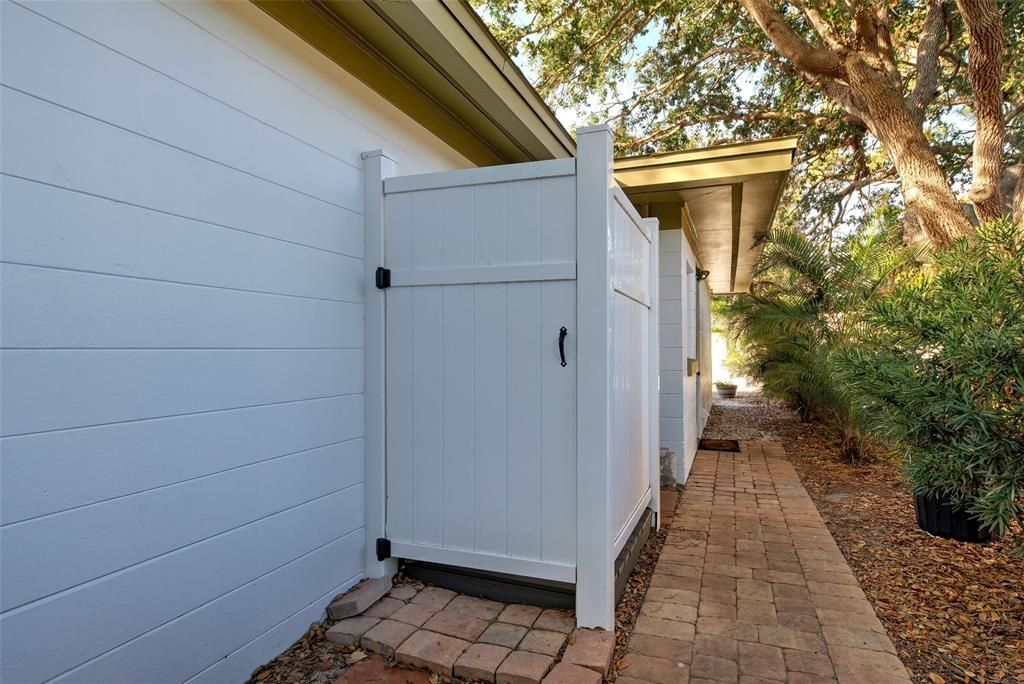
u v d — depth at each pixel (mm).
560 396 2307
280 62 2162
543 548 2326
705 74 11336
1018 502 2590
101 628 1497
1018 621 2453
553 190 2330
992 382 2709
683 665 2094
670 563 3152
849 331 5793
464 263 2459
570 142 4406
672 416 5246
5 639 1293
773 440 7562
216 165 1870
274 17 2129
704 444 7211
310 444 2270
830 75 7035
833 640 2277
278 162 2141
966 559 3184
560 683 1847
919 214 6332
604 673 1973
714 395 15195
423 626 2248
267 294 2068
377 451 2580
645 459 3467
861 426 5484
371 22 2346
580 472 2258
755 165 4277
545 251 2336
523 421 2361
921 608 2592
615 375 2490
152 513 1638
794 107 11180
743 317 7680
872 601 2672
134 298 1593
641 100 11977
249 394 1981
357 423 2568
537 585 2441
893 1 6836
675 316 5293
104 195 1519
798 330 6527
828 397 6180
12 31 1320
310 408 2273
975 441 2664
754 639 2287
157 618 1649
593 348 2248
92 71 1494
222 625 1861
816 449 6844
